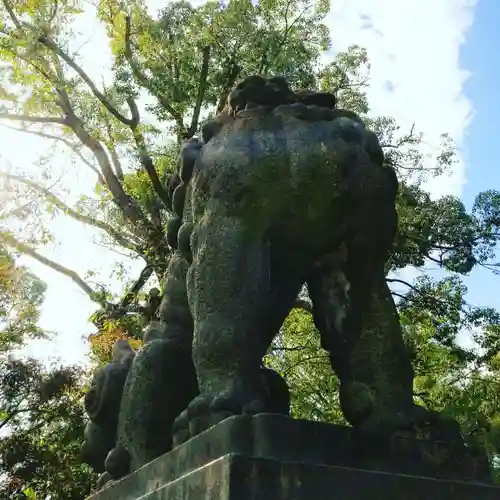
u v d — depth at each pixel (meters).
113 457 2.54
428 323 11.59
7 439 12.80
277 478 1.73
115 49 12.59
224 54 12.40
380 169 2.38
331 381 10.23
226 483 1.69
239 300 2.15
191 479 1.83
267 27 12.63
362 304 2.38
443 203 12.62
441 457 2.06
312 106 2.40
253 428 1.83
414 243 12.26
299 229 2.27
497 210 12.48
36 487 12.39
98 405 2.82
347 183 2.25
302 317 11.31
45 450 12.55
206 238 2.24
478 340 11.75
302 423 1.87
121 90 12.40
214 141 2.39
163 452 2.47
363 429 2.00
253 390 2.09
